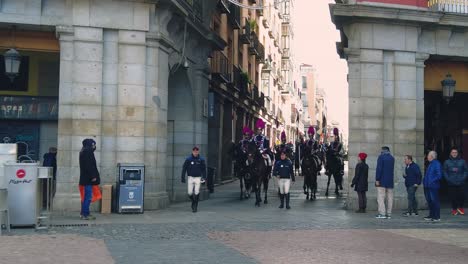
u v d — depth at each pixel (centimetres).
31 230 1147
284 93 5747
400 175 1694
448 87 1775
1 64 1766
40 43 1599
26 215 1167
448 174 1596
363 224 1312
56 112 1802
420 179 1540
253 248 932
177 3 1606
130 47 1541
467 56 1781
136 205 1472
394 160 1568
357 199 1669
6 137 1786
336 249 930
